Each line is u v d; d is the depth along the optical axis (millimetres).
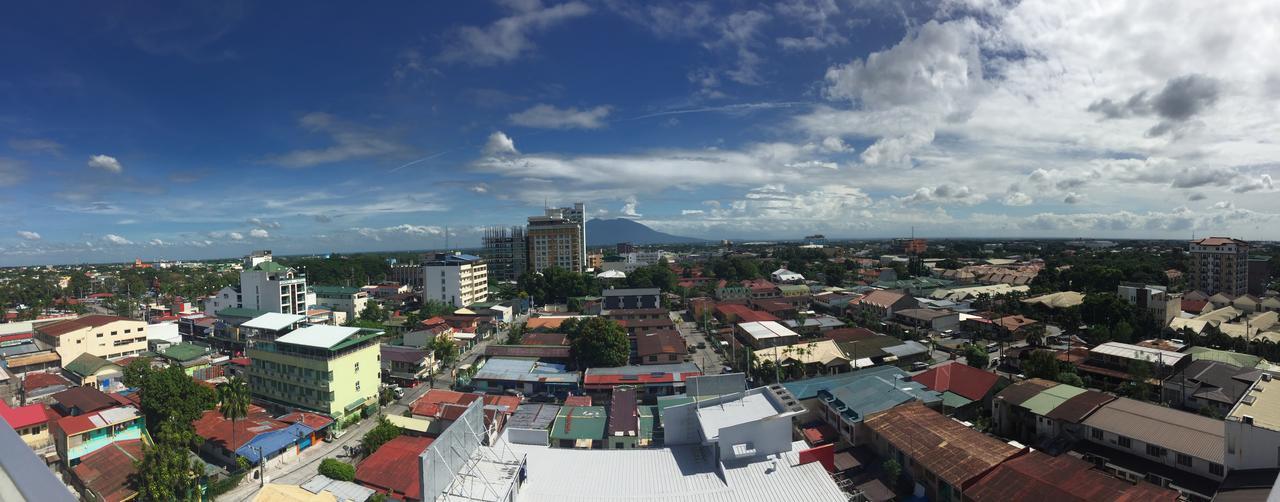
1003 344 102812
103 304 177875
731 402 45531
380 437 61625
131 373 76000
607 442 64188
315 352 72250
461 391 86188
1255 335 91750
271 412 74875
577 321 117375
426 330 111750
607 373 85438
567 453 41344
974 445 50281
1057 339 102375
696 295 172750
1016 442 56500
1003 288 161875
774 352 91938
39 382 81625
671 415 43812
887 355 94250
